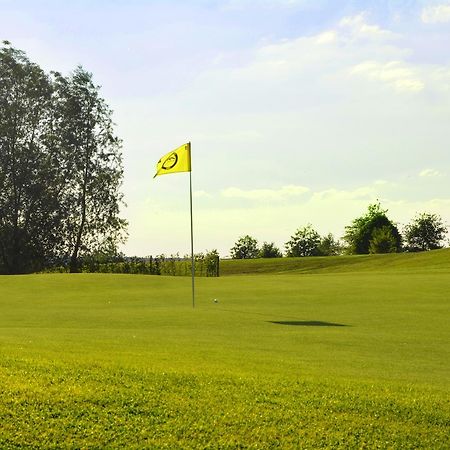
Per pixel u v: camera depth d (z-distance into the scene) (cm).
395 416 793
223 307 2047
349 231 11581
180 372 913
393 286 2623
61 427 729
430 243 11594
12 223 5219
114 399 799
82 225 5441
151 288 2689
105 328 1534
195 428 742
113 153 5578
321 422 770
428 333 1486
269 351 1190
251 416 775
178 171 2356
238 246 10994
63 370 891
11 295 2470
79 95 5462
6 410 751
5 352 984
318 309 1975
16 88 5272
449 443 743
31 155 5212
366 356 1178
